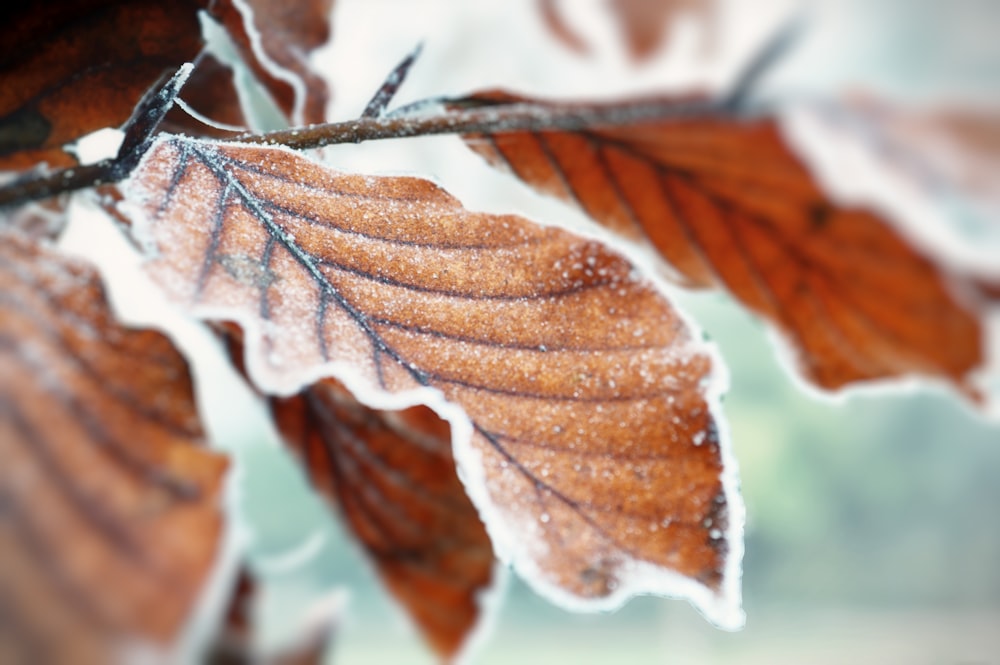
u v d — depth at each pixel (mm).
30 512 186
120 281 215
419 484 239
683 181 251
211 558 187
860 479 1175
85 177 209
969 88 301
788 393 1127
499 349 212
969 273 273
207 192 212
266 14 224
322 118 231
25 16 212
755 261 263
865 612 1018
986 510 1133
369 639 426
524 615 869
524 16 281
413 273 213
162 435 193
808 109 271
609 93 271
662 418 211
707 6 279
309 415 231
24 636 181
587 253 217
